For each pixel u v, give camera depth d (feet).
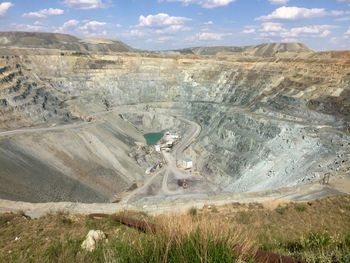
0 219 59.72
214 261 13.08
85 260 19.56
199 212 72.28
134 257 14.53
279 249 24.98
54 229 51.13
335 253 20.20
